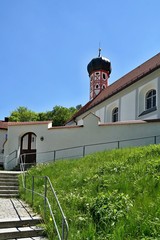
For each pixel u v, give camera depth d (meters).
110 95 27.88
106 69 47.50
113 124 20.36
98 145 20.31
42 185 11.58
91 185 9.51
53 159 20.66
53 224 6.96
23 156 22.17
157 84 21.64
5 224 7.29
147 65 27.08
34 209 8.68
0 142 32.22
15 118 59.75
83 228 6.53
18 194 11.53
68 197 8.74
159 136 19.06
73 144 20.73
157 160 10.57
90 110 33.88
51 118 58.41
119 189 8.68
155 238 5.50
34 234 6.99
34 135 22.64
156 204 6.92
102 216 6.79
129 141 19.73
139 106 23.64
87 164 13.35
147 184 8.49
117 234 5.78
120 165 11.22
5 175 14.52
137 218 6.34
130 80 26.84
